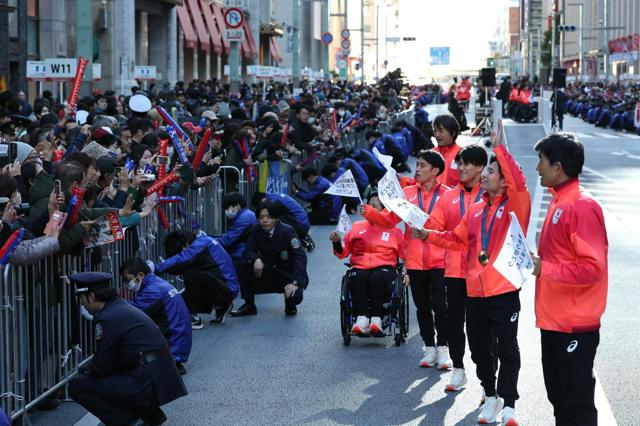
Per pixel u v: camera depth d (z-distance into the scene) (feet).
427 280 34.40
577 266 22.20
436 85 352.08
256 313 43.98
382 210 38.19
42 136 42.47
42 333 30.48
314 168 71.72
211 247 41.09
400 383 32.78
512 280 22.56
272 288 43.45
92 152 38.78
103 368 27.37
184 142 47.52
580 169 22.90
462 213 30.99
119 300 27.99
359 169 75.36
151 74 125.59
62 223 29.25
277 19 317.83
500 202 27.68
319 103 110.63
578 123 222.48
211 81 135.74
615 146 146.61
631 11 450.71
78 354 32.76
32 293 29.78
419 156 34.27
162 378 27.55
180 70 192.85
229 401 31.07
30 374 29.81
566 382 22.97
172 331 33.22
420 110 147.74
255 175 61.62
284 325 41.63
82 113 60.03
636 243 59.36
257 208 52.47
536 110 181.88
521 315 41.73
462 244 28.81
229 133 58.39
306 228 53.42
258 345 38.24
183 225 45.68
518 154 132.16
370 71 602.44
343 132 95.91
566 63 641.40
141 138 50.39
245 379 33.53
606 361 34.65
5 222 28.91
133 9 148.25
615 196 83.10
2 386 28.02
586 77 474.08
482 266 27.76
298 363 35.55
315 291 48.44
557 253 22.90
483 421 28.45
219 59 237.25
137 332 27.48
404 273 39.09
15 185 29.68
